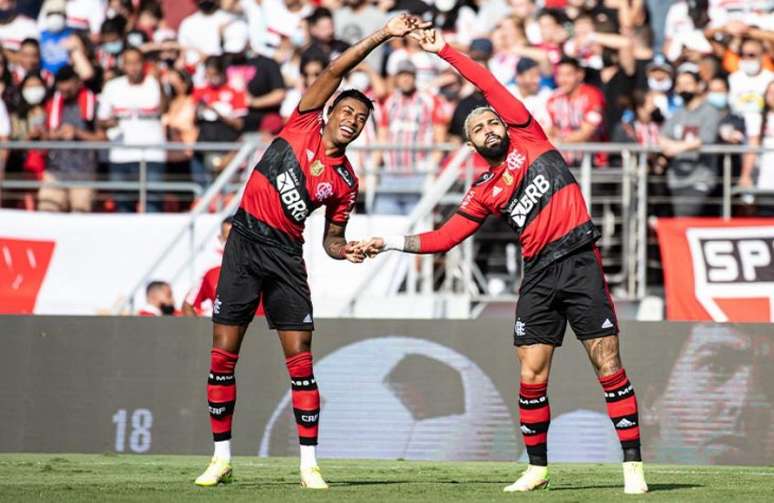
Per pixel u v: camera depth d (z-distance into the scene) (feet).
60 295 148.46
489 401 114.11
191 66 170.71
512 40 160.76
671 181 144.97
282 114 161.89
